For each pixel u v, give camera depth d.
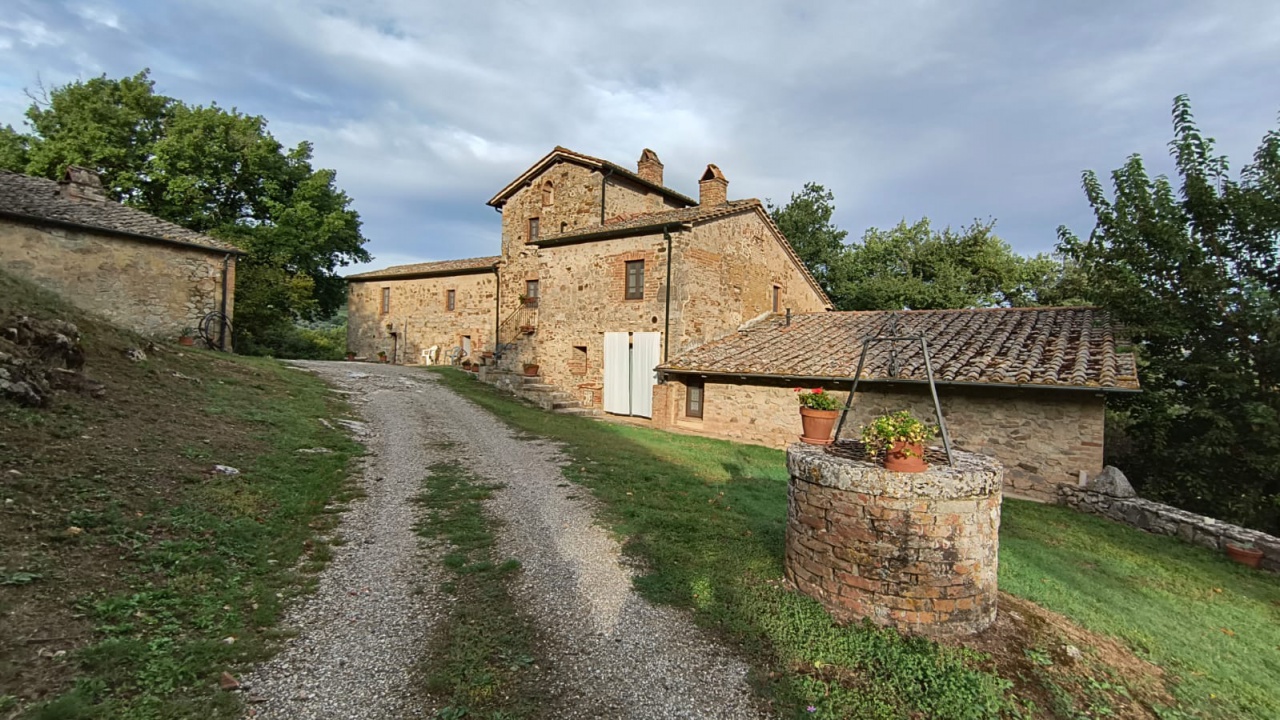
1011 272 24.08
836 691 3.27
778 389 12.02
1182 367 8.95
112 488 4.56
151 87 22.30
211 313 14.82
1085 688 3.52
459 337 23.91
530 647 3.53
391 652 3.37
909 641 3.76
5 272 8.45
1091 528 7.39
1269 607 5.34
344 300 28.64
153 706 2.61
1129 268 9.85
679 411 13.88
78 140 19.59
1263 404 8.21
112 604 3.21
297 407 9.53
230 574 3.98
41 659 2.68
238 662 3.10
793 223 27.52
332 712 2.80
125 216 13.96
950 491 3.88
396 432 9.63
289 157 24.67
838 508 4.13
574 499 6.62
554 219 18.67
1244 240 9.14
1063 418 8.86
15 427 4.92
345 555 4.70
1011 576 5.23
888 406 10.51
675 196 20.08
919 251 24.86
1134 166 9.81
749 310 16.38
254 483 5.62
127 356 8.31
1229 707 3.56
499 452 8.84
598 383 15.26
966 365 9.75
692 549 5.21
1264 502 8.44
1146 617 4.74
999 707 3.22
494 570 4.56
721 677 3.35
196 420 7.06
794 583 4.47
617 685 3.22
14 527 3.63
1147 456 9.96
